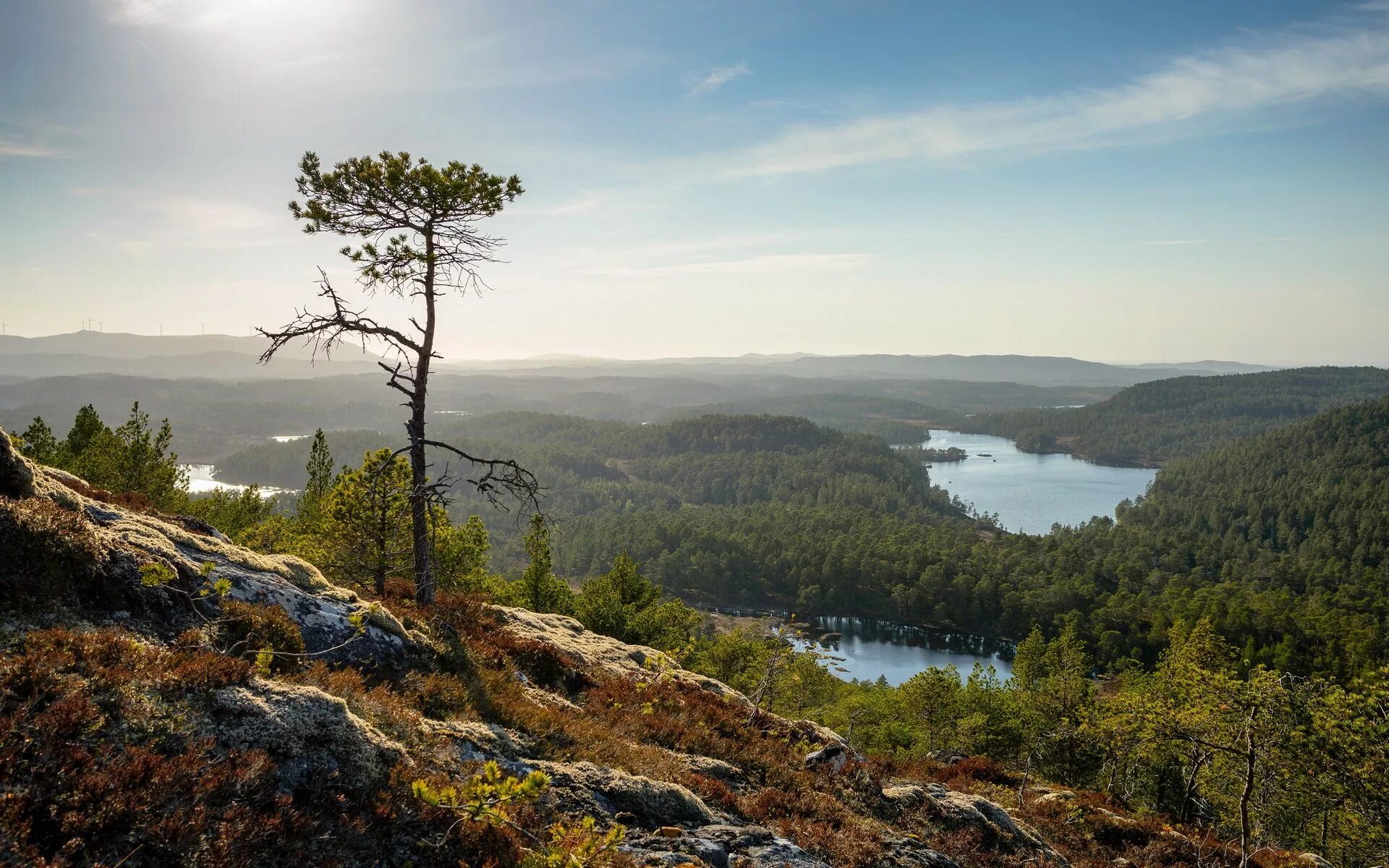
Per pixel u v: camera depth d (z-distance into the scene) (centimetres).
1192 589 14800
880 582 16225
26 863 460
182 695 680
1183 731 1967
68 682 608
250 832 583
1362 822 2223
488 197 1662
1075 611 13438
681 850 897
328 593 1230
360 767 731
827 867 992
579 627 2558
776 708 4719
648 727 1530
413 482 1745
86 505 1034
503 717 1162
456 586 2975
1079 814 1898
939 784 1795
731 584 17575
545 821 855
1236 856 1786
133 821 530
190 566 968
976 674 5069
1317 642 10919
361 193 1611
